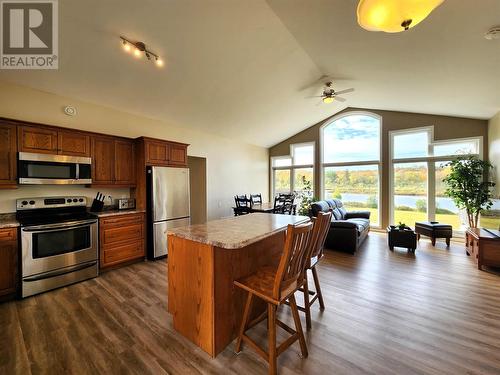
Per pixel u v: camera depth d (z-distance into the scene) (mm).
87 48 2717
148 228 3838
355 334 1934
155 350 1753
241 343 1775
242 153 7000
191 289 1825
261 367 1601
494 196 4414
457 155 5082
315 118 6781
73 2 2225
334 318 2166
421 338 1875
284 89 4715
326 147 7090
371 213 6344
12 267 2533
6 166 2684
